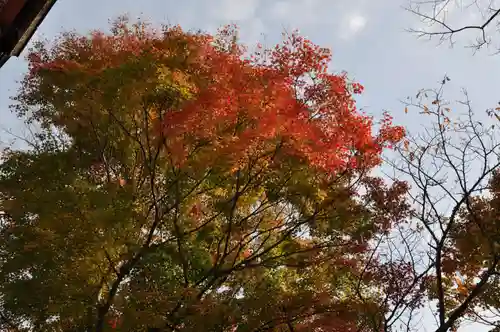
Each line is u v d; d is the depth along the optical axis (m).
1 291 8.85
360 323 8.96
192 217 9.80
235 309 8.78
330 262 9.67
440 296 8.79
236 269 9.41
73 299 8.59
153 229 9.09
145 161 9.41
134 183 9.70
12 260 8.92
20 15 4.48
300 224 9.62
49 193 8.66
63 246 8.50
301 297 8.98
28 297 8.77
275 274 9.86
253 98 8.62
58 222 8.45
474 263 9.70
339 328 8.79
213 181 9.25
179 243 9.19
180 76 8.88
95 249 8.44
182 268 9.75
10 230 9.13
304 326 8.89
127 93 8.80
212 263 9.78
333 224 9.42
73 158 10.08
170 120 8.70
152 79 8.69
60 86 9.30
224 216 9.89
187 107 8.63
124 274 8.73
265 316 8.84
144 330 8.62
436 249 9.02
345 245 9.65
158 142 9.10
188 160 9.00
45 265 8.75
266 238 9.77
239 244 9.73
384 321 8.93
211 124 8.73
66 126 9.91
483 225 9.42
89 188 8.95
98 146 10.00
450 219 9.09
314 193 9.06
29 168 9.88
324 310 8.95
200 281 9.42
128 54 9.45
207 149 8.85
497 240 9.34
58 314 8.69
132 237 8.90
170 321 8.50
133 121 9.45
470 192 9.05
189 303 8.59
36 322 9.39
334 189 9.35
